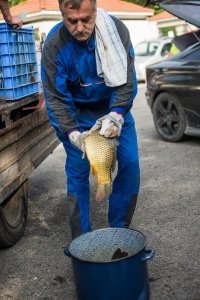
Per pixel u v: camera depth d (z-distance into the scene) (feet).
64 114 10.62
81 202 11.55
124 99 10.39
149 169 19.66
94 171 9.56
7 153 11.77
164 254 12.12
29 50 13.71
